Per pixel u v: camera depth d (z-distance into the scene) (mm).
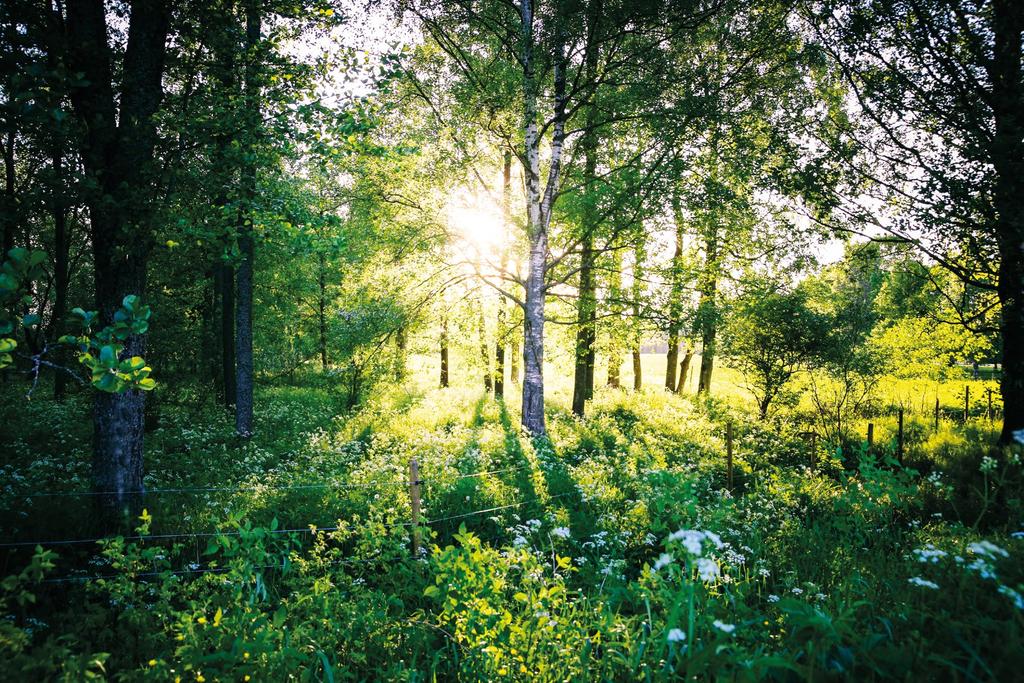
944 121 11031
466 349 21156
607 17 12117
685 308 15648
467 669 3834
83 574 6031
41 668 3342
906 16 11023
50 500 8031
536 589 4523
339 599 4457
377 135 13133
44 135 6410
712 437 15227
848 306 17562
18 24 6719
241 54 8086
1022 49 10188
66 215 14984
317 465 11070
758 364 18469
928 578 3881
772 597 4039
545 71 13125
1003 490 6727
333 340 17969
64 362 13578
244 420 15031
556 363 20922
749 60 13828
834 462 11148
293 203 8289
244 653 3262
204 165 8031
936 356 22906
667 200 14133
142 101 7719
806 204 12797
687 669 2564
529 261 15156
